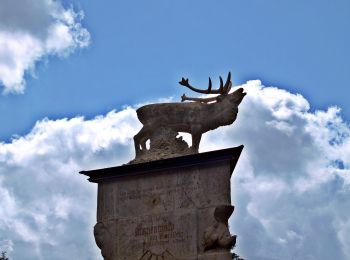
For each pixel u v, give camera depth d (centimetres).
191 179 1474
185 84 1633
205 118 1588
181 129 1597
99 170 1543
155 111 1603
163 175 1500
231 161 1477
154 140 1584
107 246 1491
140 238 1472
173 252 1434
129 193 1516
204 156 1471
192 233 1433
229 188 1452
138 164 1512
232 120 1591
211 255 1400
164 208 1474
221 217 1434
